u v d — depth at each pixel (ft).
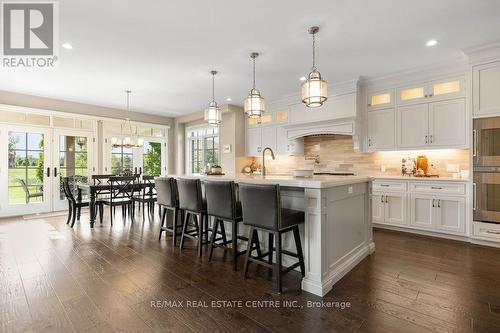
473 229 11.42
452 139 12.50
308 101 9.04
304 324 5.92
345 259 8.72
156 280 8.11
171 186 11.58
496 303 6.72
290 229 7.83
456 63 12.34
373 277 8.28
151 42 10.41
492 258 9.85
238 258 10.08
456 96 12.40
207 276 8.41
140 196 19.19
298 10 8.34
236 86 16.16
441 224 12.40
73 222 15.03
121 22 8.93
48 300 6.88
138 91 17.08
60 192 19.19
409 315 6.23
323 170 18.35
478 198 11.27
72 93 17.47
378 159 15.85
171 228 12.49
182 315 6.25
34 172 18.20
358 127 15.25
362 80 15.08
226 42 10.47
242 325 5.88
